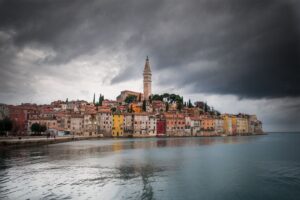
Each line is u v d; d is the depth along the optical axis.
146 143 153.12
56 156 77.88
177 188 40.97
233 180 47.09
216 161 71.88
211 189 40.75
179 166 61.94
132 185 42.22
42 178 46.25
